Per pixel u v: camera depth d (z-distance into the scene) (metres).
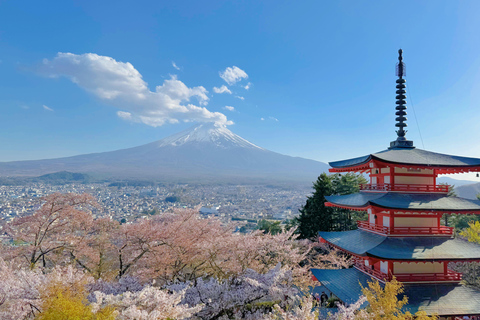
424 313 15.66
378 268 21.86
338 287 22.31
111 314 12.09
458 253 19.30
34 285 13.59
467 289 19.66
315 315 14.04
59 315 11.34
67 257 26.73
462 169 21.30
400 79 25.17
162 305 13.95
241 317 20.12
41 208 24.73
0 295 13.56
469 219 46.25
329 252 40.41
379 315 15.00
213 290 19.44
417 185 21.91
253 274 21.69
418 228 21.16
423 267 20.42
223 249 26.97
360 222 25.17
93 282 18.73
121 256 25.80
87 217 26.56
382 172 23.08
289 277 21.17
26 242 25.53
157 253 24.39
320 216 47.47
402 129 24.75
